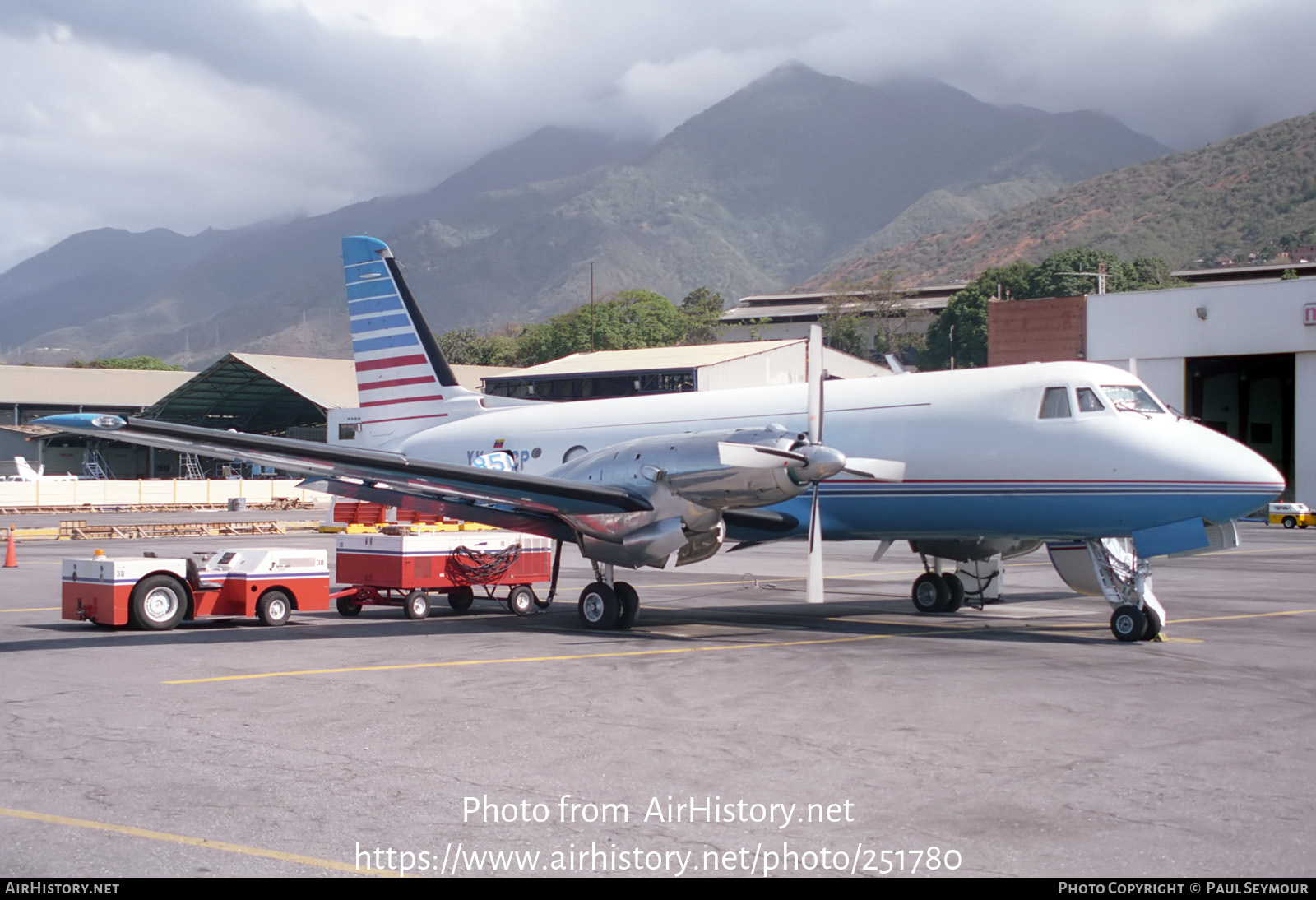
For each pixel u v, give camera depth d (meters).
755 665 10.59
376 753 7.03
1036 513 13.31
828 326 131.50
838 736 7.52
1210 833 5.51
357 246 20.30
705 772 6.61
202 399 73.69
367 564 15.14
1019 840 5.41
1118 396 13.15
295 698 8.83
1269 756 7.03
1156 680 9.77
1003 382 13.83
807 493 14.73
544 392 55.91
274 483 55.81
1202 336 43.59
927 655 11.30
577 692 9.12
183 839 5.37
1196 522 12.45
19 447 70.38
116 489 50.31
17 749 7.08
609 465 13.82
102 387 75.69
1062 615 15.38
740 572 23.34
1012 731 7.69
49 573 21.92
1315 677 9.99
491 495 13.43
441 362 19.77
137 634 12.86
